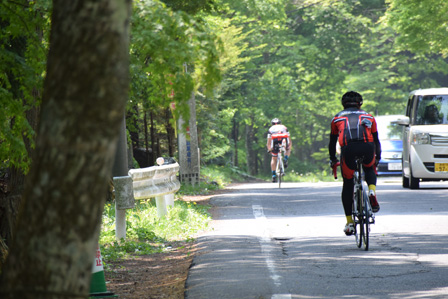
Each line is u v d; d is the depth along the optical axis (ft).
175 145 222.89
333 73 467.93
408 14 288.10
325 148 513.04
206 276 66.03
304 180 394.73
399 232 96.37
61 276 28.50
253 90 399.85
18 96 65.36
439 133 170.71
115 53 28.53
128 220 107.24
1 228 67.21
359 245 83.41
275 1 364.79
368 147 83.71
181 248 91.40
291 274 66.49
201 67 54.70
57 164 28.35
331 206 136.15
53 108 28.50
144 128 203.92
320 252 80.53
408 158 176.45
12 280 28.73
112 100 28.55
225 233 99.35
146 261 83.97
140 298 60.39
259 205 142.10
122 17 28.71
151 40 52.60
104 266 78.69
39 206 28.48
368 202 82.07
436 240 87.71
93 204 28.78
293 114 464.24
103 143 28.58
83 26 28.35
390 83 492.54
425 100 177.99
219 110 304.50
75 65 28.32
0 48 58.59
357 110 86.02
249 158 453.17
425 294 57.57
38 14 58.70
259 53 403.34
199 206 139.23
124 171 94.02
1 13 57.82
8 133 58.85
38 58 59.41
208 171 276.41
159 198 116.88
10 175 80.74
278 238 93.20
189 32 53.26
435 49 303.48
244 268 69.72
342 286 61.00
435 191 164.04
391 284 61.93
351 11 462.60
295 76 456.04
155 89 55.52
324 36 441.27
